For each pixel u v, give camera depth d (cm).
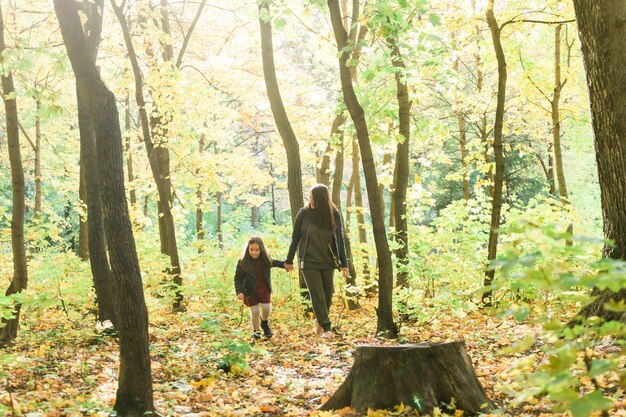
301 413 518
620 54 654
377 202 845
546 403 477
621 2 653
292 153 1183
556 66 1528
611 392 470
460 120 2009
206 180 1673
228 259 1293
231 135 2705
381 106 1164
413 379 481
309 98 1888
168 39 1534
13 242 895
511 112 2188
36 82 1745
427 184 2666
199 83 1468
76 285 951
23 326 1014
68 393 582
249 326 1065
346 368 699
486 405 467
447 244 1186
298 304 1120
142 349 482
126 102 2148
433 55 1007
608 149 663
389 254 856
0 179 2766
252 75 2039
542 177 2680
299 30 2006
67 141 2569
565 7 1429
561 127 2203
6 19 1209
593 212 2602
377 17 810
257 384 650
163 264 1309
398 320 961
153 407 486
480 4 1241
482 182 1709
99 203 930
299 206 1188
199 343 890
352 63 826
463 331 884
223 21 2083
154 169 1353
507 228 265
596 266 259
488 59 1555
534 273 264
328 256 848
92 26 912
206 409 541
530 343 281
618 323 271
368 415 467
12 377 654
